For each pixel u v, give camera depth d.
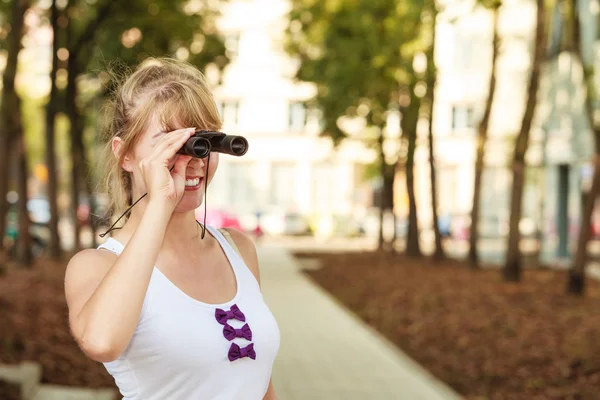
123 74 2.10
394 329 10.35
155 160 1.75
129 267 1.66
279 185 44.03
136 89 1.96
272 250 27.17
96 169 2.15
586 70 12.51
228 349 1.87
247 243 2.21
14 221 21.17
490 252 26.27
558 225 22.48
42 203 33.62
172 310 1.84
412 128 20.34
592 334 8.96
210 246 2.05
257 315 1.99
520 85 28.78
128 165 2.00
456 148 40.19
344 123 22.12
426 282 15.05
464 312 11.09
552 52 21.12
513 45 28.44
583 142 20.23
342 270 18.80
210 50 16.16
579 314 10.55
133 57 14.76
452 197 40.59
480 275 16.09
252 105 43.69
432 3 13.82
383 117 20.69
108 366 1.89
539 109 22.48
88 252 1.93
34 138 38.47
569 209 22.31
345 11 17.44
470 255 17.56
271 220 38.06
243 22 43.31
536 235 21.89
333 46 17.98
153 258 1.69
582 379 7.04
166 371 1.84
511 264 14.43
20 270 14.67
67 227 34.53
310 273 18.78
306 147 43.41
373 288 14.76
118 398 6.14
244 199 44.06
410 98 19.11
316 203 43.47
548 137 22.12
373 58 17.09
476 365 7.95
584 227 12.45
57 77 16.38
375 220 37.16
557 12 19.97
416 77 17.80
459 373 7.68
